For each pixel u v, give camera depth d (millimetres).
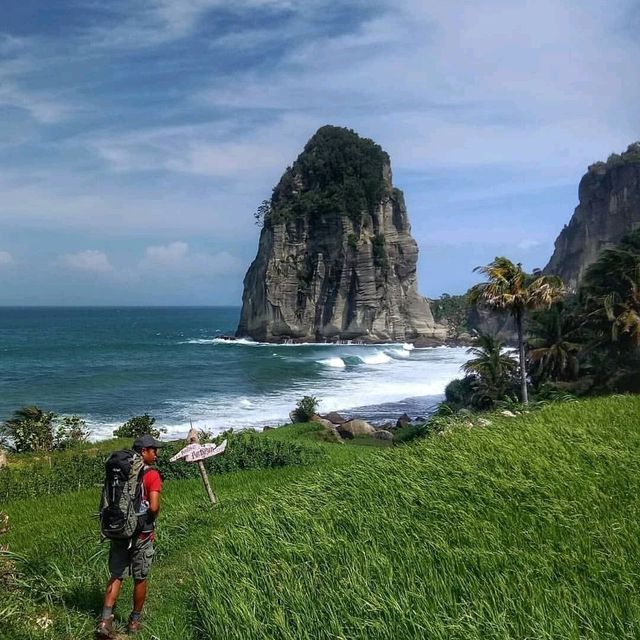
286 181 161250
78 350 104688
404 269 152125
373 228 150375
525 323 44625
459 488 8141
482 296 30562
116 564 6660
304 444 22125
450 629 4957
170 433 38938
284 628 5422
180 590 7238
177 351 108125
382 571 6102
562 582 5445
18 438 26312
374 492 8711
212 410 47750
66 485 17891
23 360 87562
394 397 57594
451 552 6199
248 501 11242
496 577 5617
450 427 13125
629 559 5719
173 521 10344
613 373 39344
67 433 28328
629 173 142750
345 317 140625
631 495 7340
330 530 7477
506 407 18109
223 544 7738
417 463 9672
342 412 50656
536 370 42344
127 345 118125
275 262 143000
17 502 15891
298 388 62188
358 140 159250
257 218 165125
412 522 7270
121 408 48469
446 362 94438
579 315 42188
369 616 5410
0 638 6191
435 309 194750
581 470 8391
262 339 141625
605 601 5074
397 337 143875
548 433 10711
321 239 144875
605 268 40719
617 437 10328
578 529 6473
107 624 6473
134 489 6633
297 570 6551
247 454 19062
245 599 6074
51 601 7387
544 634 4629
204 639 5844
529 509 7219
